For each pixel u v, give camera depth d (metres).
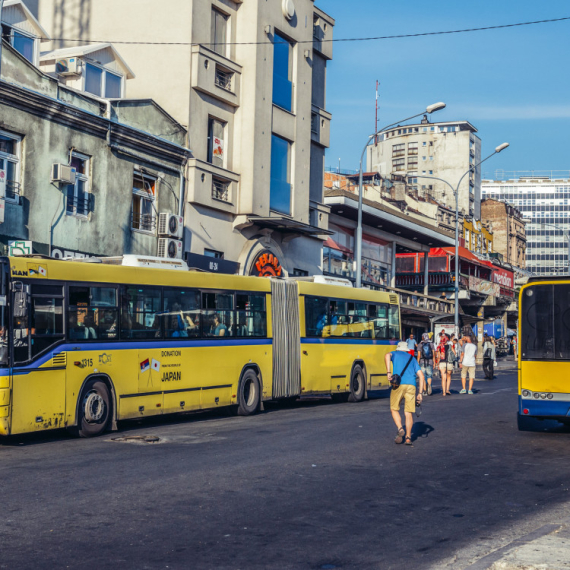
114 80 25.42
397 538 7.03
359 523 7.52
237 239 29.02
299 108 31.95
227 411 18.02
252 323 18.25
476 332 62.56
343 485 9.32
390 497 8.73
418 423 15.98
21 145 20.16
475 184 116.56
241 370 17.69
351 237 42.00
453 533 7.26
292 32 31.36
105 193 22.92
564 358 14.02
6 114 19.53
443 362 24.86
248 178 28.67
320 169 35.59
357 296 22.80
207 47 27.44
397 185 68.31
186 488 8.89
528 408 14.20
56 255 21.08
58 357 13.02
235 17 29.12
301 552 6.50
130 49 27.58
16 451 11.77
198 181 26.58
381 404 21.36
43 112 20.67
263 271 30.00
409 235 48.22
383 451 12.04
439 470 10.53
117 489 8.76
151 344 15.08
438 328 43.16
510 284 71.25
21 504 7.97
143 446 12.33
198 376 16.30
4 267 12.30
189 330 16.17
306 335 20.34
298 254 33.47
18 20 22.41
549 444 13.41
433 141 117.12
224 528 7.19
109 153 23.08
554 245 176.38
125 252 23.66
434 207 70.75
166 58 27.06
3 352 12.15
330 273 39.00
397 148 120.75
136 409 14.62
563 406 13.92
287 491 8.89
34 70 20.47
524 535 7.11
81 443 12.74
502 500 8.77
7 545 6.48
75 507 7.87
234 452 11.65
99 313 13.97
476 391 26.59
